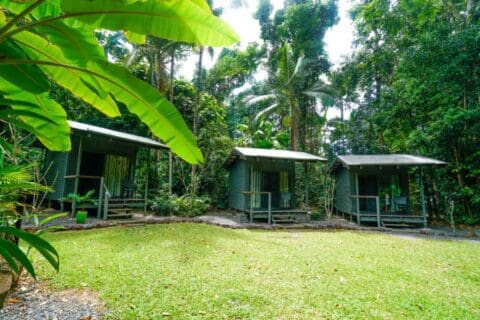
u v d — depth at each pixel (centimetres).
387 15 1430
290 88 1605
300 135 1891
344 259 512
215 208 1335
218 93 2023
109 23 133
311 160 1091
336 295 334
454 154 1087
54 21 129
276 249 575
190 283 353
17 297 292
